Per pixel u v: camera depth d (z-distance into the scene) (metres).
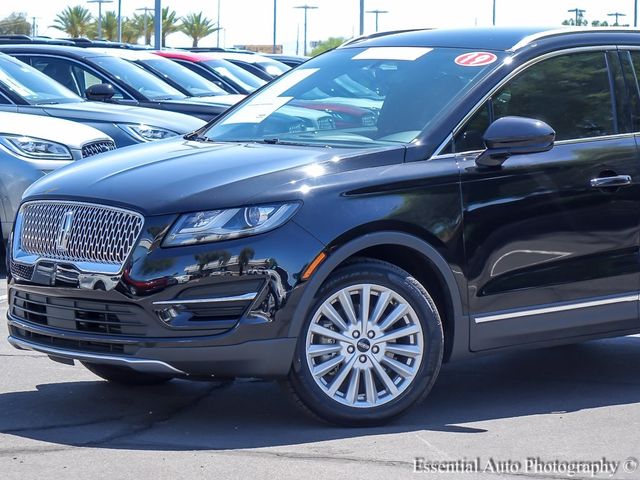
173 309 5.40
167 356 5.42
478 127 6.16
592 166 6.36
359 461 5.23
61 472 5.02
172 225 5.43
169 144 6.62
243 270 5.39
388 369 5.80
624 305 6.50
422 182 5.81
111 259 5.54
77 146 11.09
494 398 6.53
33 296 5.91
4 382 6.71
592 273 6.37
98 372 6.53
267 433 5.67
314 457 5.27
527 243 6.12
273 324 5.43
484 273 6.00
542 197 6.16
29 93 13.32
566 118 6.48
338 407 5.68
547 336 6.28
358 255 5.78
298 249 5.45
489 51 6.57
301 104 6.80
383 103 6.43
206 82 17.89
